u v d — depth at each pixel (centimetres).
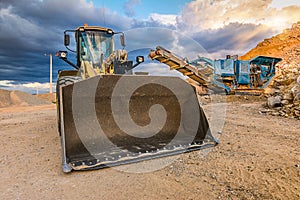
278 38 3181
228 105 954
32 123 754
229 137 443
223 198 213
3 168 311
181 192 228
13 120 864
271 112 756
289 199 208
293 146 371
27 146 430
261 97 1157
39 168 307
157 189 236
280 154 329
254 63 1337
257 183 240
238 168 282
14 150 404
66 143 318
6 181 267
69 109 343
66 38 557
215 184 242
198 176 264
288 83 1089
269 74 1367
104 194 229
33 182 262
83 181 261
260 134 465
